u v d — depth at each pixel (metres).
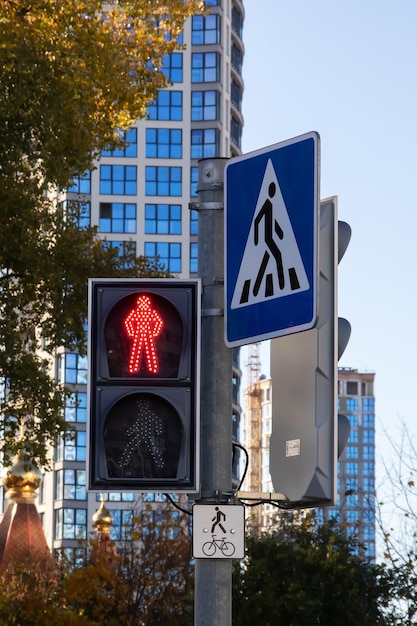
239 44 161.75
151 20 43.38
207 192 10.74
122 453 9.99
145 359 10.10
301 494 10.18
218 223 10.70
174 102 154.62
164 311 10.20
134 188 152.62
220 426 10.41
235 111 160.00
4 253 39.53
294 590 46.59
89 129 39.09
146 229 152.25
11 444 40.91
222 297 10.55
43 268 40.56
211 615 10.14
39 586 66.00
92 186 151.62
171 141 154.00
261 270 9.92
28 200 39.09
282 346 10.56
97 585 57.56
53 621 49.03
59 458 149.00
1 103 36.34
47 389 40.47
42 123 37.31
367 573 47.19
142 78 42.84
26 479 83.75
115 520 146.62
